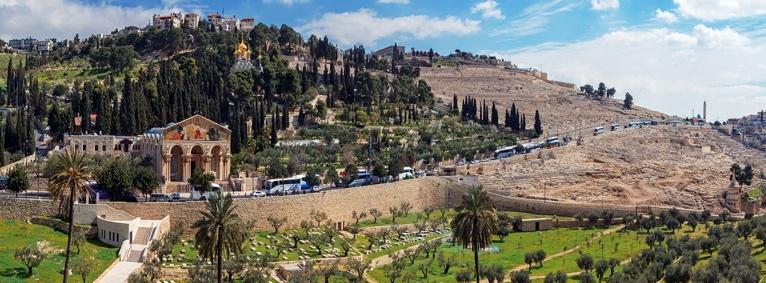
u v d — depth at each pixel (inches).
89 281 6486.2
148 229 7755.9
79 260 6658.5
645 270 7071.9
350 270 7524.6
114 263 7086.6
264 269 7199.8
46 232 7603.4
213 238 5147.6
